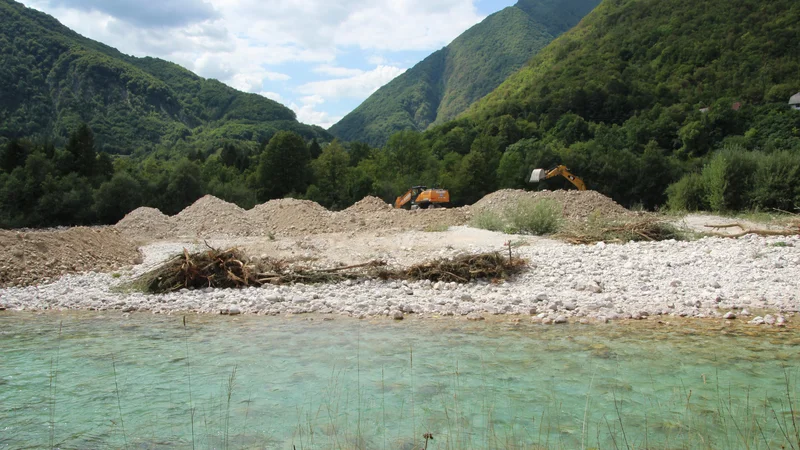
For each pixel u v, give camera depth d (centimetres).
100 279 1192
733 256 1118
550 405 454
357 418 435
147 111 15300
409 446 380
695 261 1106
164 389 513
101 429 421
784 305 793
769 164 2333
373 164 6309
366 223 2175
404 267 1139
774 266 1025
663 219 1833
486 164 5150
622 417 425
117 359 615
